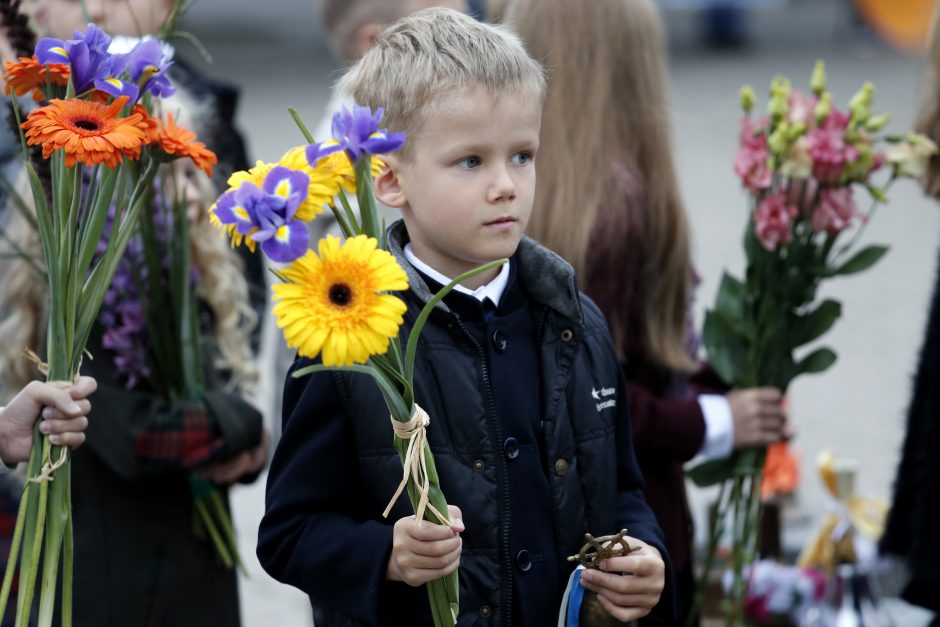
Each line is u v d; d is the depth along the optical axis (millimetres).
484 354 3883
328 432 3836
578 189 5305
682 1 29469
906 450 5871
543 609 3838
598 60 5473
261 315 6492
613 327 5250
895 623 7109
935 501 5578
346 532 3727
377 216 3293
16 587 5141
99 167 4387
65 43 3725
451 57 3691
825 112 5402
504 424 3857
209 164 3928
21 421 3857
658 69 5594
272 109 22641
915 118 6160
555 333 3998
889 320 13336
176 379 5242
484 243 3691
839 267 5543
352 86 3961
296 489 3834
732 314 5629
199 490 5285
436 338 3834
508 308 3967
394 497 3430
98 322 5125
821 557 6789
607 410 4062
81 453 5133
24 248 5266
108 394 5113
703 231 15867
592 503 3973
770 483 7023
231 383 5723
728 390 5887
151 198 5043
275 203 3123
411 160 3734
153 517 5227
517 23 5598
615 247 5246
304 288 3102
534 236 5348
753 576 6512
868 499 7098
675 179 5488
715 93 24484
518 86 3697
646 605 3826
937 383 5625
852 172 5398
